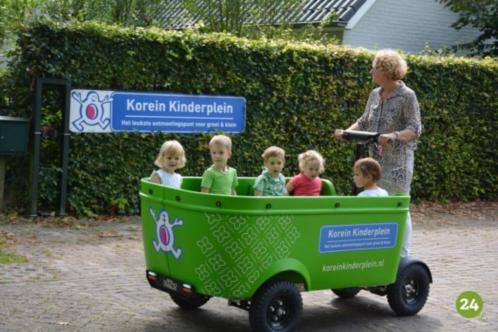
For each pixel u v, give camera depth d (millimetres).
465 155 13445
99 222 9688
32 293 6383
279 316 5500
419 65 12680
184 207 5309
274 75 11102
